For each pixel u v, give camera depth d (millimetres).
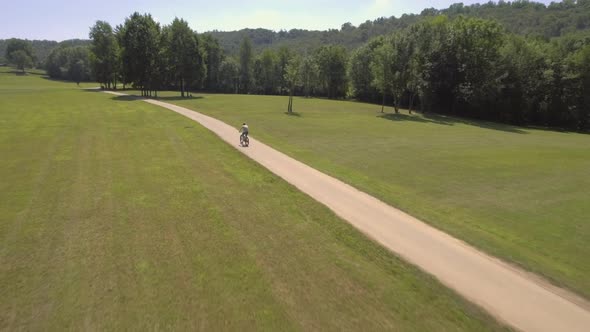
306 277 8859
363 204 14273
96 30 81438
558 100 59812
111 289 8055
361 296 8211
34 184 15133
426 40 62969
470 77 62062
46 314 7207
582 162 25344
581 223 14172
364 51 85750
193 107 47125
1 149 21078
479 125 52938
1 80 109312
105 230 11016
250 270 9039
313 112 52750
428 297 8336
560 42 71062
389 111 62625
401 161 23750
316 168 19469
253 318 7266
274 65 112688
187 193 14516
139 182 15734
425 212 14188
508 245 11711
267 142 26156
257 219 12234
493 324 7504
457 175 20859
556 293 8812
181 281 8438
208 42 102688
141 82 66438
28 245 9984
